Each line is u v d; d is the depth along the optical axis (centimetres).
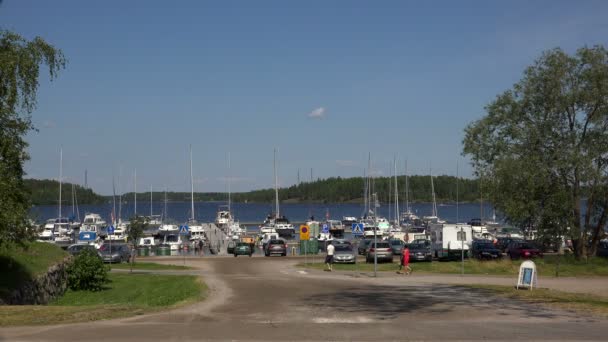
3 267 2445
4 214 1902
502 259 4509
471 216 15488
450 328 1391
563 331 1346
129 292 2870
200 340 1224
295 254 5875
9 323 1420
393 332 1334
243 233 8756
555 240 3928
